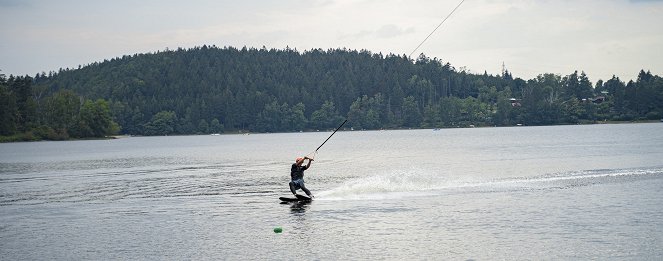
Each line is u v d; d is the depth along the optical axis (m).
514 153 60.69
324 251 16.59
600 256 15.64
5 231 20.06
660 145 67.19
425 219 20.66
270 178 37.38
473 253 16.14
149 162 58.28
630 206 22.36
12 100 162.88
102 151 92.00
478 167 43.00
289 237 18.34
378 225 19.84
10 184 36.41
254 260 15.81
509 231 18.55
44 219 22.38
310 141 129.50
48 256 16.61
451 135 146.75
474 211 22.02
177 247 17.33
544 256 15.73
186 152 82.81
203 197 27.84
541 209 22.11
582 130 153.50
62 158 70.50
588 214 20.94
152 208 24.59
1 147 120.75
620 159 46.44
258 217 21.81
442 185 29.84
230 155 70.75
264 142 128.88
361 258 15.84
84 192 30.98
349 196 26.47
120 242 18.09
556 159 49.09
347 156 63.69
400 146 88.38
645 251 15.99
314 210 23.05
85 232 19.67
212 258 16.06
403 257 15.88
